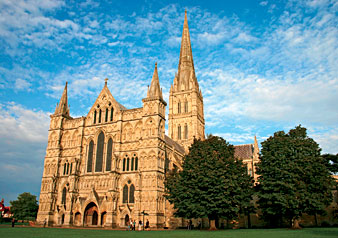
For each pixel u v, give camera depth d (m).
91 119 94.69
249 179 74.00
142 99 87.06
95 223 82.88
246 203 69.25
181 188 69.12
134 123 87.38
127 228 73.75
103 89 95.81
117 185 82.19
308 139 71.81
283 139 69.06
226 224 92.50
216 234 47.19
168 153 92.06
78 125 96.25
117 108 90.81
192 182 66.31
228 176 64.62
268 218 80.50
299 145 68.75
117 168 83.75
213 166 65.75
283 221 85.75
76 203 85.25
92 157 90.44
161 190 79.88
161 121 86.56
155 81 89.12
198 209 63.22
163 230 68.00
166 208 82.50
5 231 53.84
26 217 138.12
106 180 84.94
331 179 68.44
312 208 62.97
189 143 128.88
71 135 96.81
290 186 61.91
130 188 81.25
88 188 87.12
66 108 102.06
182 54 150.62
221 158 67.56
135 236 42.44
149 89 88.81
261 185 70.94
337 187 74.00
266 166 68.56
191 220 85.31
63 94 103.12
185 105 137.62
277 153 67.50
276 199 63.75
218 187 62.16
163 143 85.25
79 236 42.19
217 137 75.69
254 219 93.50
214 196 62.84
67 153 95.31
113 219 77.88
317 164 66.00
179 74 145.62
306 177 65.69
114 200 79.81
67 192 89.19
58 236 41.94
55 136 98.00
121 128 88.12
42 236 41.50
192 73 143.50
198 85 145.38
